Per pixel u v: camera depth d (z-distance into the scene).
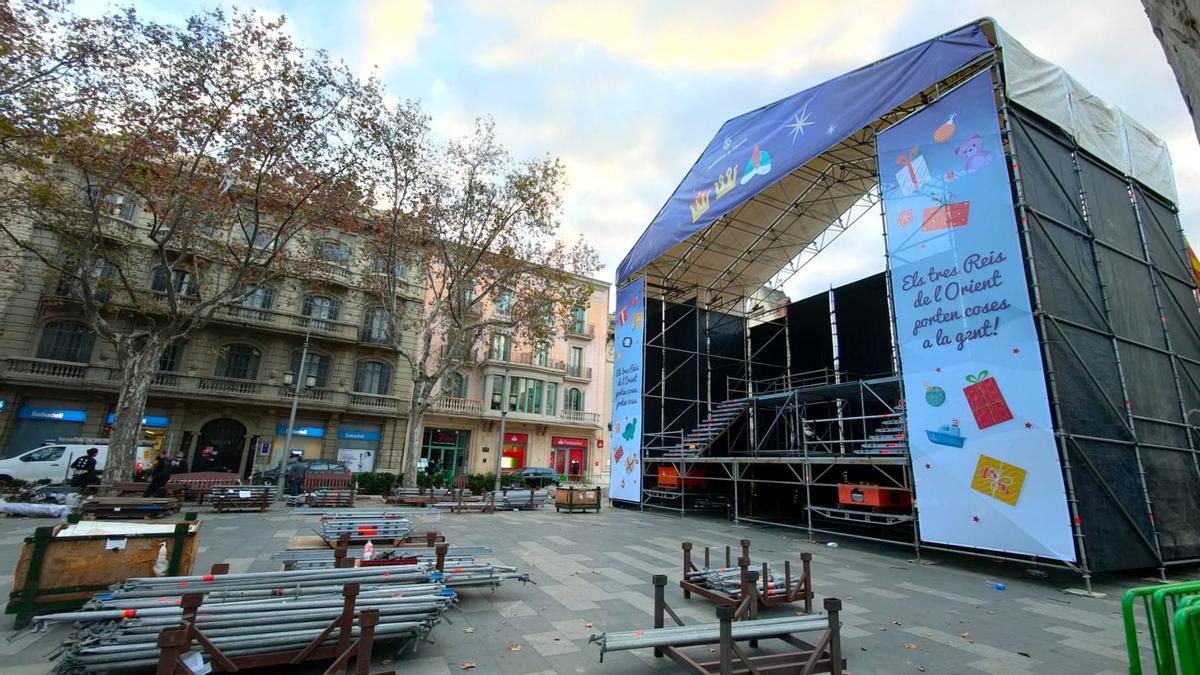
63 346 22.33
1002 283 9.71
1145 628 6.18
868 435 18.34
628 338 22.72
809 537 13.48
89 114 13.54
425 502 17.72
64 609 5.29
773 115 16.19
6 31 12.16
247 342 25.92
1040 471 8.86
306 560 6.74
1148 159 13.14
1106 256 10.96
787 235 21.27
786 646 5.39
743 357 25.02
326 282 24.33
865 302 19.20
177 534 5.94
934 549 11.34
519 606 6.45
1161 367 11.09
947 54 11.45
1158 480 9.95
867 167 17.11
